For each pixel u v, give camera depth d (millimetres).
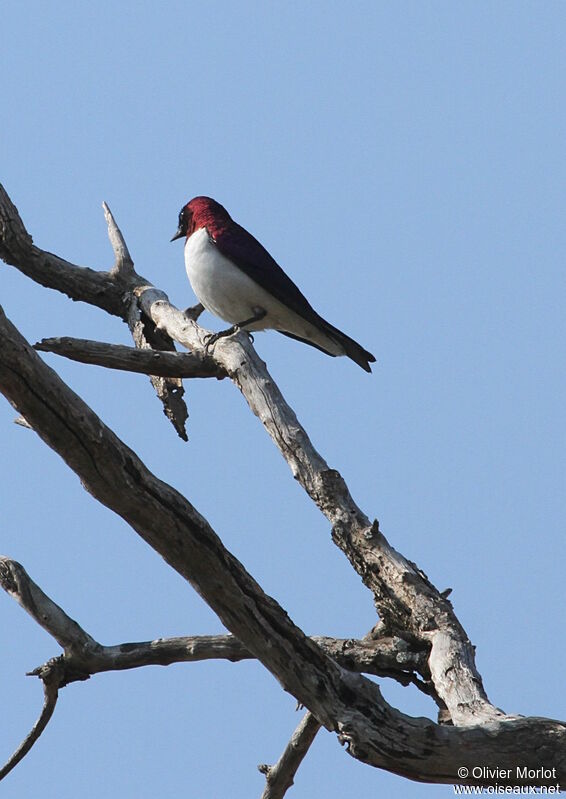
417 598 12109
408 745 9289
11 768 11969
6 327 8797
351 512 12812
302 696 9758
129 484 9344
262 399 13797
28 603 11883
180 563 9656
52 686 11930
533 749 9219
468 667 11133
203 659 12242
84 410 9148
